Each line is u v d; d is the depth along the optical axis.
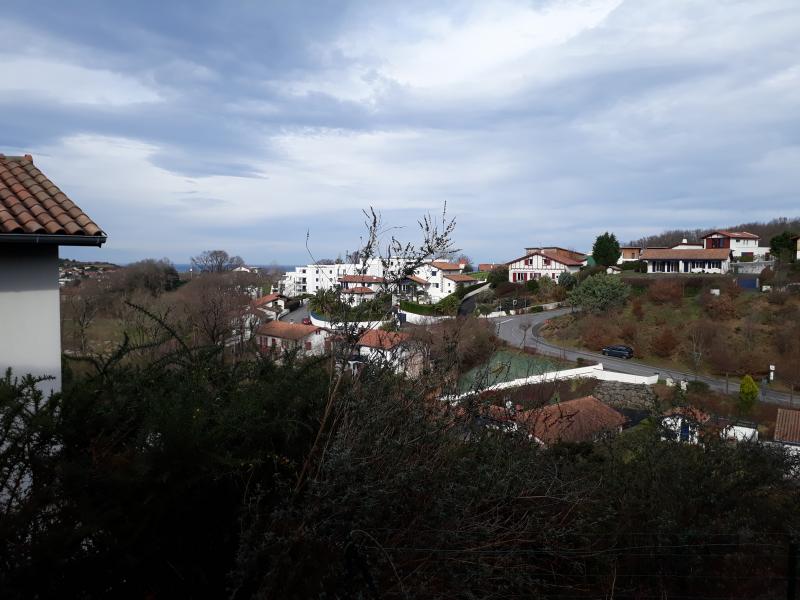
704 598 4.97
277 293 43.22
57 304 5.69
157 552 3.23
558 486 4.20
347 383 4.02
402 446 3.47
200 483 3.25
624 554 5.20
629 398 19.42
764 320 35.00
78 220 5.81
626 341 36.34
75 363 5.91
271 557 3.02
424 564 3.59
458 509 3.66
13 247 5.48
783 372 29.53
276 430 3.75
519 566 3.95
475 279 63.59
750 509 5.84
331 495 3.23
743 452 6.19
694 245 68.50
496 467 3.95
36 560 2.51
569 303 46.22
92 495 2.89
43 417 2.87
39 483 2.78
